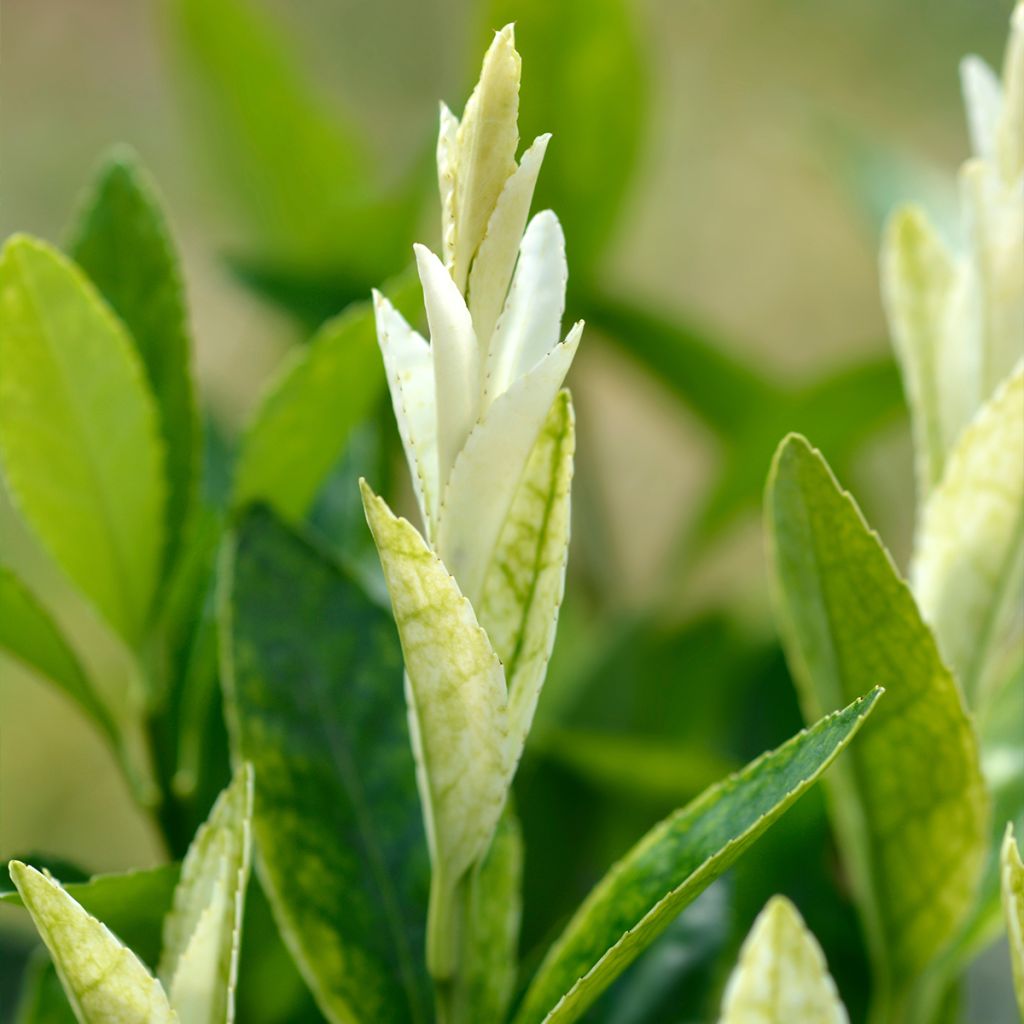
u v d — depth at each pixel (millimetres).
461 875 506
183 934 509
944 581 538
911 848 535
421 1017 531
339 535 600
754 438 665
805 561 521
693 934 565
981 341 536
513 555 500
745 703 650
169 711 576
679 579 682
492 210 485
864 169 686
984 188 532
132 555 566
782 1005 488
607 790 610
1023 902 490
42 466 556
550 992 515
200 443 572
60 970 490
